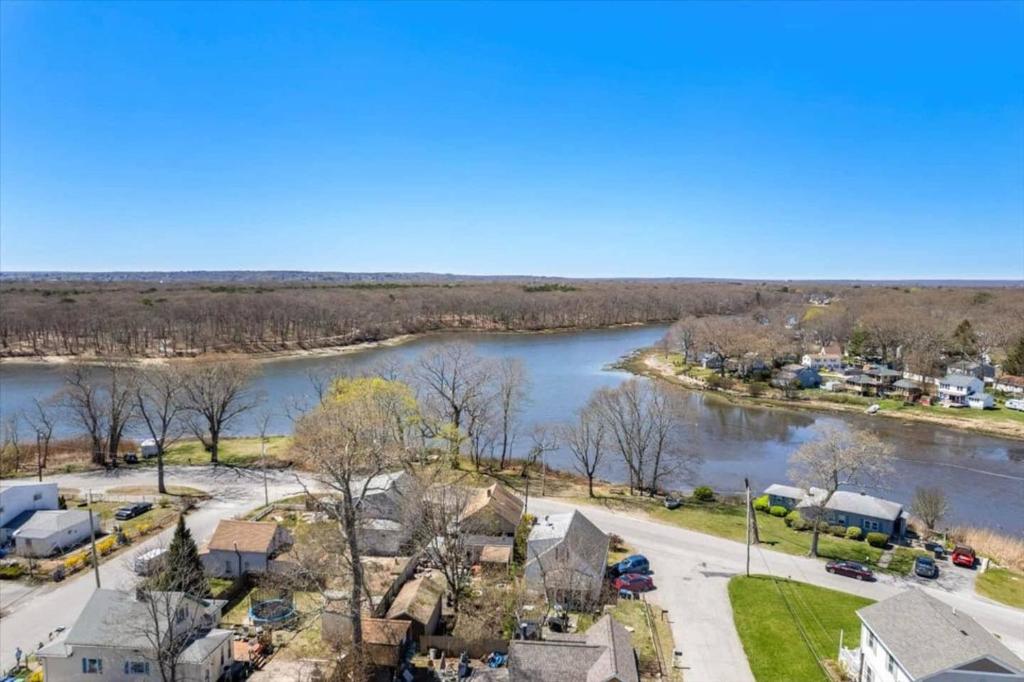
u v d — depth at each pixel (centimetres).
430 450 7375
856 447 5431
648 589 4681
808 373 13112
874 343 15862
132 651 3369
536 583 4581
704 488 6862
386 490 5244
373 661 3569
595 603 4350
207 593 4072
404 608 3972
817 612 4359
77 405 8250
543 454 8362
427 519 4453
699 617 4288
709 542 5581
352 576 3966
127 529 5566
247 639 3925
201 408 7619
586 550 4681
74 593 4475
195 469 7406
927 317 16362
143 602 3566
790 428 10238
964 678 3020
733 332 14038
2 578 4678
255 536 4834
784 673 3678
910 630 3344
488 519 5334
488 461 8000
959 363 13475
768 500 6562
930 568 4928
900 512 5841
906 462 8500
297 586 4447
